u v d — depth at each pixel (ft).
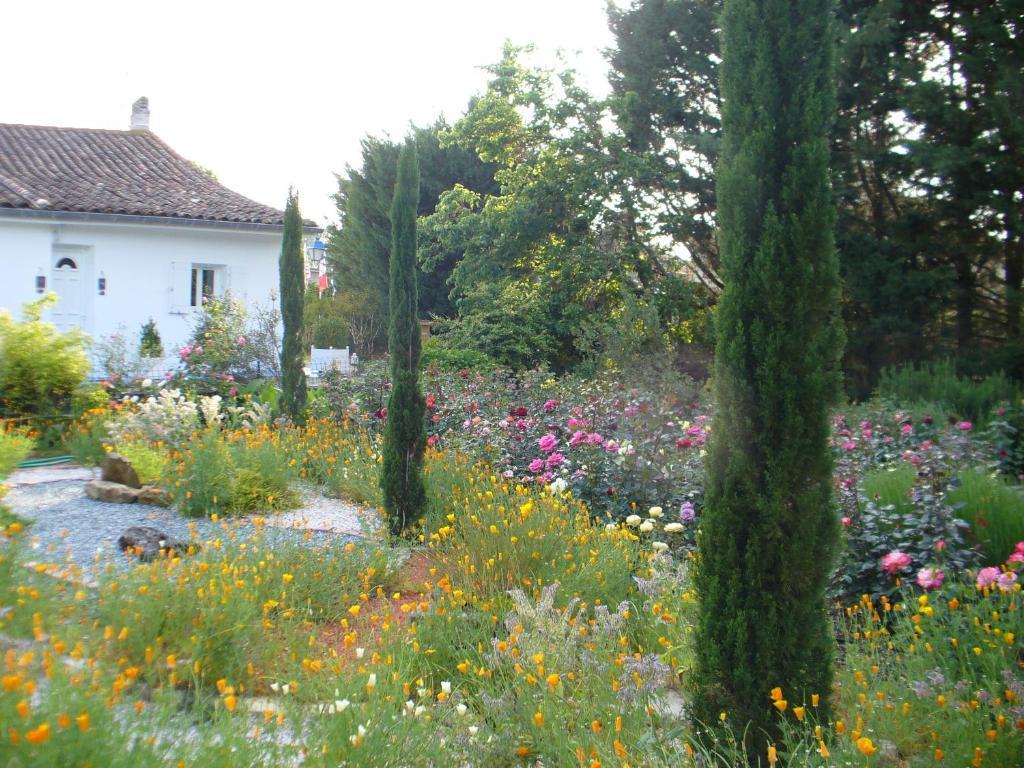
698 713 13.12
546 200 75.77
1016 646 14.88
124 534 21.83
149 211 61.46
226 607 15.23
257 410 39.73
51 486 28.89
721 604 13.11
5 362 36.52
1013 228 61.41
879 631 16.94
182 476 26.99
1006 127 59.47
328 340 99.86
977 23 62.13
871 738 12.45
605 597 18.84
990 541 21.11
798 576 12.80
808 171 13.20
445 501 26.30
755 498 12.94
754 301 13.25
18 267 58.80
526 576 19.31
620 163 72.13
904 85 64.64
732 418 13.24
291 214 41.50
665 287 72.13
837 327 13.30
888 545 20.54
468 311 78.38
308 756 10.67
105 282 61.77
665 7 74.95
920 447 28.55
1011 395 46.75
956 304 65.72
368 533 23.22
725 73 13.94
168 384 43.80
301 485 31.83
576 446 27.78
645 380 38.75
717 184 13.85
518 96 74.74
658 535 24.07
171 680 11.84
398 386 25.36
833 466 13.24
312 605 18.06
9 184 59.41
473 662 15.49
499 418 35.45
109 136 73.87
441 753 11.69
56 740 8.55
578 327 72.84
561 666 14.25
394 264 25.76
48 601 14.43
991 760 11.73
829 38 13.48
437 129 113.60
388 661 14.10
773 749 11.10
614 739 12.01
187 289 64.18
